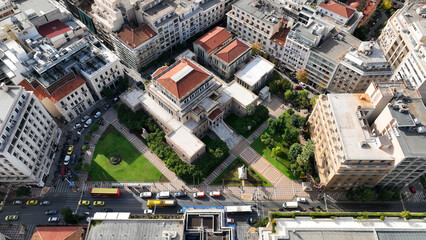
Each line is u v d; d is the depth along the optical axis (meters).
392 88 118.94
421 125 109.06
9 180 126.50
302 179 135.00
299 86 170.62
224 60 164.00
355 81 149.12
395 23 163.25
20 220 123.56
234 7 179.12
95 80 154.12
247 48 171.00
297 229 93.12
